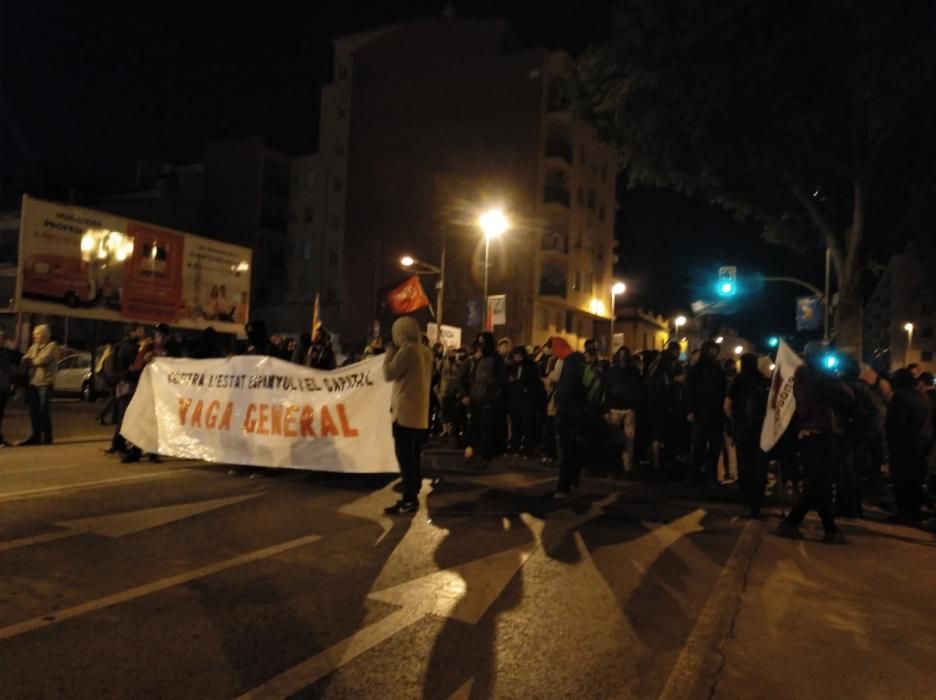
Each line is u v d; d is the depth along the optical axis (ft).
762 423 28.68
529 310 159.84
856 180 53.01
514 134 163.73
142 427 33.88
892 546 24.89
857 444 29.91
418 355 25.82
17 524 21.98
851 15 44.91
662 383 39.01
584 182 177.47
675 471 38.52
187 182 202.39
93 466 32.60
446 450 44.62
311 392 30.45
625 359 38.91
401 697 12.53
